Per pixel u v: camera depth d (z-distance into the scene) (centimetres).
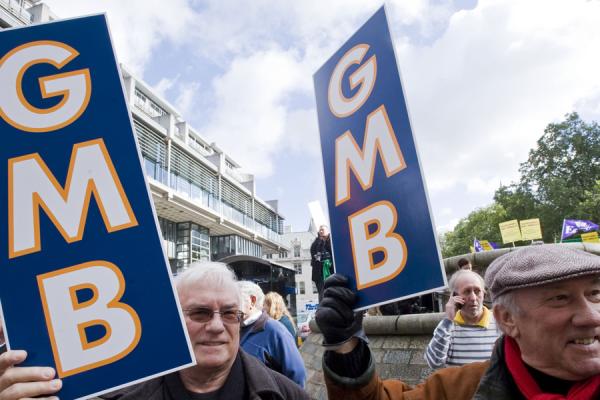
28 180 167
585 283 128
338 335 155
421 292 155
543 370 132
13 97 174
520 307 134
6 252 160
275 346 294
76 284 161
